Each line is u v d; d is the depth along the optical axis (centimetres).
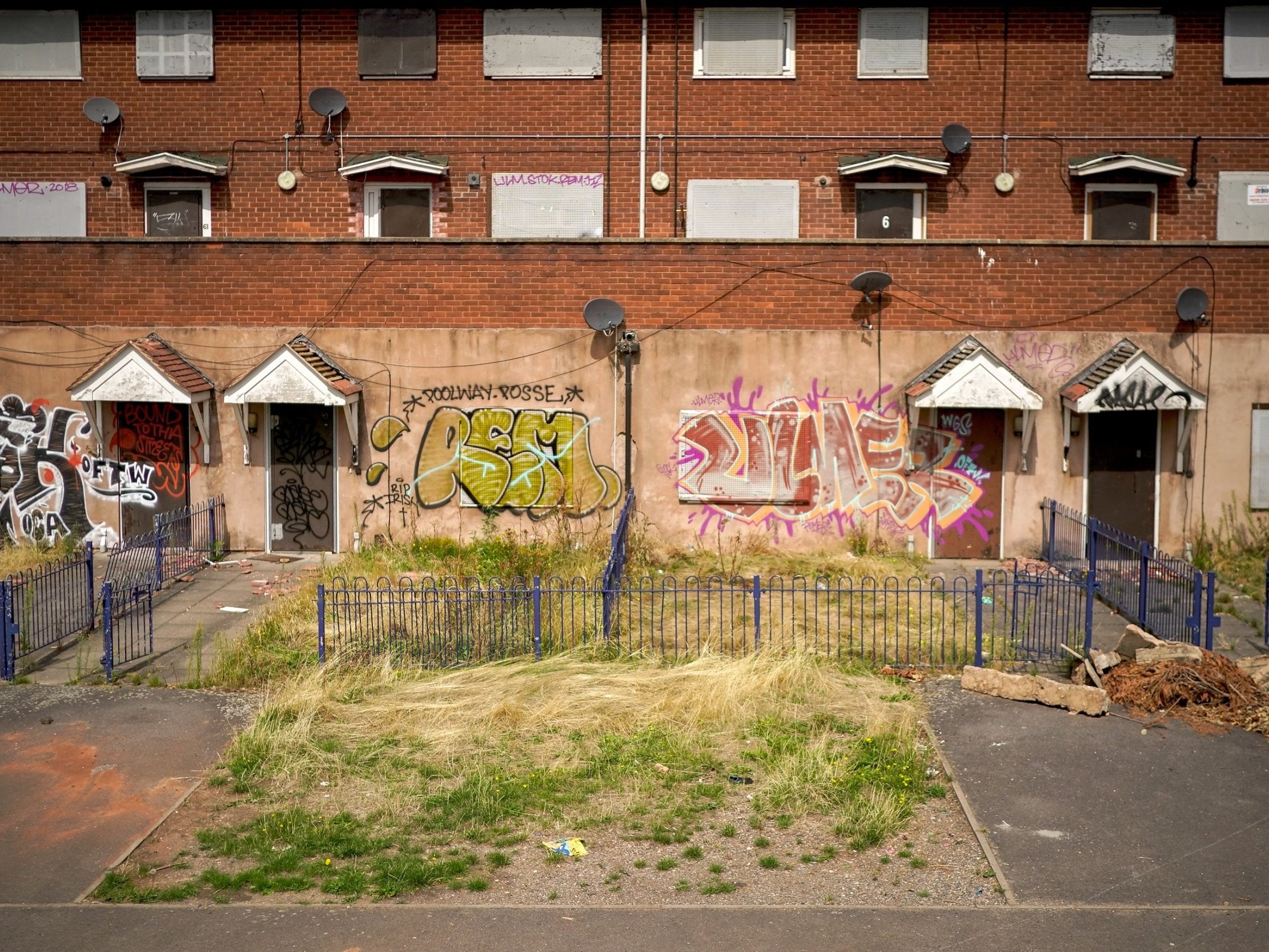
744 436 1755
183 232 2095
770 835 851
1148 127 2056
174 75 2078
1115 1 2036
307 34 2072
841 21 2055
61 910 747
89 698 1134
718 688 1103
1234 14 2042
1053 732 1042
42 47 2088
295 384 1683
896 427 1748
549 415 1758
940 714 1084
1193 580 1248
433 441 1759
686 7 2056
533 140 2073
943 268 1731
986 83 2053
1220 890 771
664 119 2069
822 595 1503
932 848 833
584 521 1764
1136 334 1727
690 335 1745
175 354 1745
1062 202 2066
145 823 873
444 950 698
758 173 2072
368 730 1049
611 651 1225
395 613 1341
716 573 1614
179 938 711
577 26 2062
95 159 2092
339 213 2083
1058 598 1501
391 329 1752
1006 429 1744
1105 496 1745
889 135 2061
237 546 1769
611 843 838
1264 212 2062
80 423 1761
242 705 1115
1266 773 954
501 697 1107
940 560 1752
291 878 784
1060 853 822
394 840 840
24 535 1773
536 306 1748
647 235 2073
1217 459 1731
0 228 2102
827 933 717
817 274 1738
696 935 714
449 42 2069
